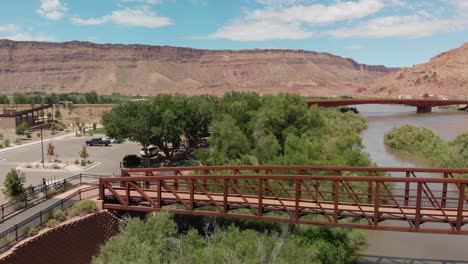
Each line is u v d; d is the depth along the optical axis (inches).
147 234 960.9
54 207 1034.7
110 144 3006.9
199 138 2773.1
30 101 6067.9
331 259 1018.7
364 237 1183.6
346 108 6417.3
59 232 926.4
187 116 2345.0
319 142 1851.6
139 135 2003.0
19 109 5270.7
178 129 2145.7
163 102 2267.5
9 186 1314.0
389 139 3122.5
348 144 1962.4
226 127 1893.5
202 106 2439.7
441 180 863.7
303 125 2148.1
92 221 1027.3
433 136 2930.6
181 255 919.0
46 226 934.4
